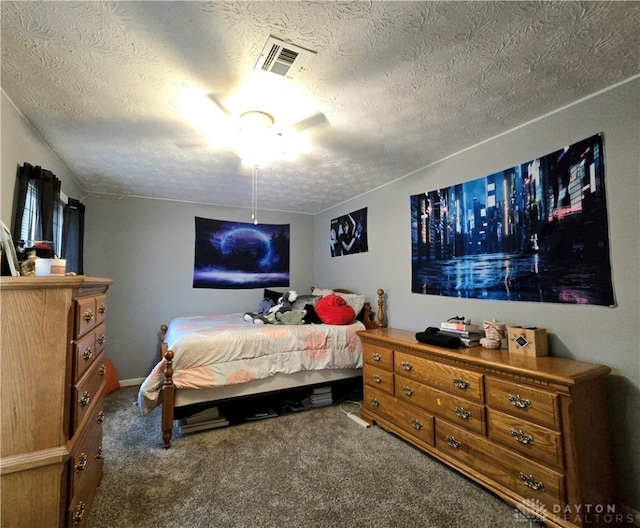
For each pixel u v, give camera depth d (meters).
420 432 2.11
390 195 3.21
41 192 1.98
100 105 1.75
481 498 1.65
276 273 4.49
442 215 2.62
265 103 1.75
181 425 2.39
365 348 2.67
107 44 1.29
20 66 1.43
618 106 1.61
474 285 2.34
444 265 2.59
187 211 4.00
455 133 2.15
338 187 3.41
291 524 1.48
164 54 1.36
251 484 1.77
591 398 1.50
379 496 1.67
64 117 1.88
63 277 1.14
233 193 3.64
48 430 1.11
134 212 3.74
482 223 2.29
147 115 1.86
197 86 1.58
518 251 2.05
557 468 1.42
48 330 1.12
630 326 1.55
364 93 1.67
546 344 1.85
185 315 3.93
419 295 2.83
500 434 1.65
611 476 1.54
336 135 2.16
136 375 3.66
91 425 1.51
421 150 2.44
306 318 3.23
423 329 2.78
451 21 1.20
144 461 2.01
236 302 4.22
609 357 1.62
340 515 1.54
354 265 3.77
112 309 3.59
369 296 3.48
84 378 1.36
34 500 1.08
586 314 1.71
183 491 1.71
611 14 1.16
